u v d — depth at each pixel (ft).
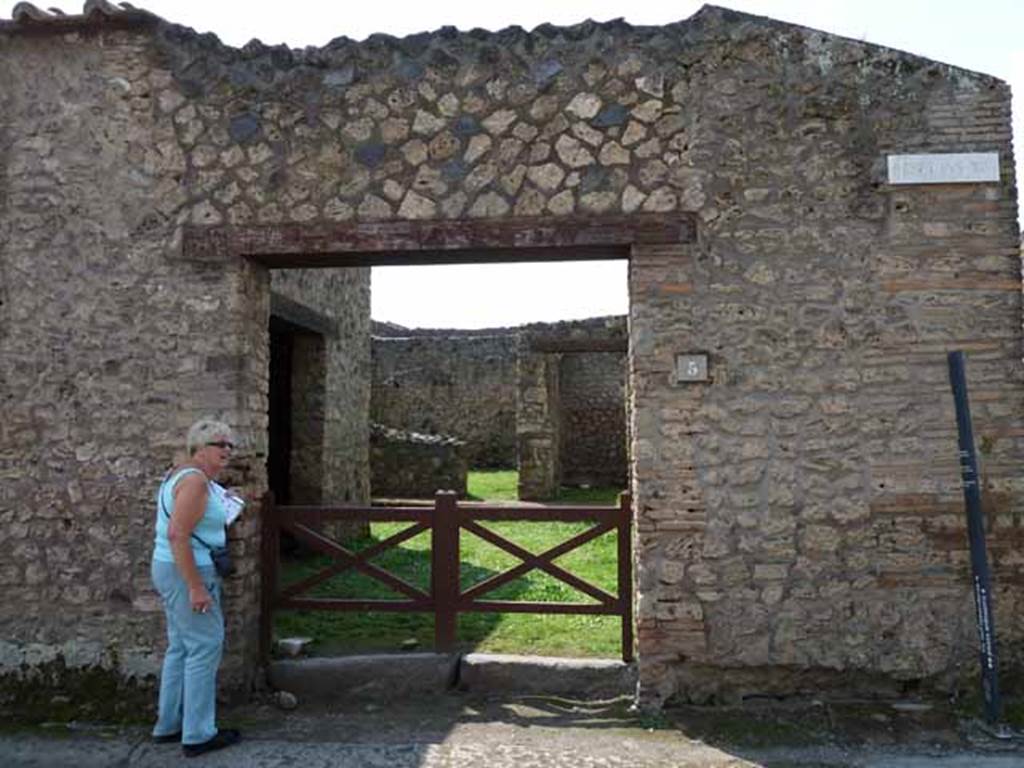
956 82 15.80
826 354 15.70
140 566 16.48
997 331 15.46
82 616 16.53
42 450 16.87
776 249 15.89
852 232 15.80
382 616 21.49
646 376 15.93
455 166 16.57
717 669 15.52
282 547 29.32
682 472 15.76
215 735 14.06
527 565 17.07
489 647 18.49
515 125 16.53
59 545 16.69
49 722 15.57
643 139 16.24
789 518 15.57
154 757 13.82
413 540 33.14
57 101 17.30
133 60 17.24
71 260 17.07
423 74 16.79
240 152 16.96
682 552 15.69
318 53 17.03
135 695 16.19
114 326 16.89
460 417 67.51
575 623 20.57
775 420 15.71
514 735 14.67
